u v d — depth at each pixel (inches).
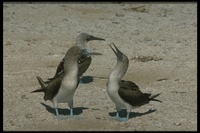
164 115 543.5
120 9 1206.3
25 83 659.4
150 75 700.7
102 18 1109.1
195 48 858.8
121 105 518.6
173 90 631.8
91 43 885.2
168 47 863.1
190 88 641.0
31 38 908.6
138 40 917.8
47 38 914.1
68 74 508.4
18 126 510.9
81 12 1158.3
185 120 529.0
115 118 526.3
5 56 787.4
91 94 614.5
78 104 577.0
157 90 630.5
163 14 1162.0
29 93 616.1
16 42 871.7
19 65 743.7
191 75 698.8
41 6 1194.0
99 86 649.6
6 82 661.3
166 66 742.5
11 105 572.7
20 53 807.1
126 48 853.8
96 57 792.3
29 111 554.3
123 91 509.0
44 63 757.9
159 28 1026.1
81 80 660.1
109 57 794.2
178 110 558.3
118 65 512.7
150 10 1202.0
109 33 973.8
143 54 815.1
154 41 909.8
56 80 516.1
